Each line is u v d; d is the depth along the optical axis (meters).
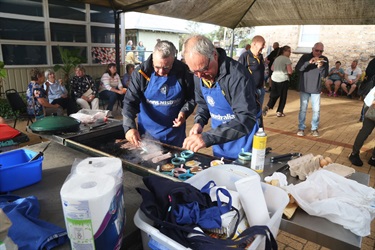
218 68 1.66
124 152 1.84
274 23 6.70
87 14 6.87
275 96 6.28
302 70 4.73
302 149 4.28
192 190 0.99
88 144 1.99
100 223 0.78
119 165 0.99
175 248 0.77
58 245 0.96
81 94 5.37
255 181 0.97
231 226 0.89
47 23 6.25
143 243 0.92
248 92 1.60
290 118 6.25
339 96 9.21
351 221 1.00
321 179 1.22
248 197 0.95
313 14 5.62
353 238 0.97
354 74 8.74
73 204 0.75
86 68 7.18
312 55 4.68
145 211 0.89
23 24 5.91
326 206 1.06
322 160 1.47
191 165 1.59
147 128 2.42
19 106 4.54
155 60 1.96
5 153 1.51
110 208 0.81
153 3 4.84
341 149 4.29
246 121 1.57
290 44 10.77
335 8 5.09
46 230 0.98
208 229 0.88
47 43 6.36
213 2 5.25
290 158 1.59
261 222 0.94
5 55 5.80
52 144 2.06
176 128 2.44
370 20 5.31
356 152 3.68
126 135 1.99
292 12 5.76
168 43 1.98
